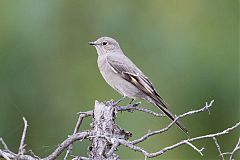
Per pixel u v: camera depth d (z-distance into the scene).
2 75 16.14
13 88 16.14
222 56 16.62
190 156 15.91
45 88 16.55
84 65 17.19
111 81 12.40
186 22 17.53
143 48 17.23
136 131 15.48
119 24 17.50
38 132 16.20
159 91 16.33
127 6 17.72
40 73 16.50
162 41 17.16
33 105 16.25
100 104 9.38
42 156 15.95
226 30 17.48
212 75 16.17
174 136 15.73
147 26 17.50
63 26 17.17
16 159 8.45
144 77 12.18
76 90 16.88
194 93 16.08
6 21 16.53
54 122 16.41
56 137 16.30
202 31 17.38
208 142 16.09
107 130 9.05
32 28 16.55
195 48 16.64
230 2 18.03
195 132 16.00
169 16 17.75
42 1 16.86
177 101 16.09
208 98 16.05
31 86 16.34
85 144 14.34
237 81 16.25
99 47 12.73
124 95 12.26
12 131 15.89
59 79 16.78
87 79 17.06
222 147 16.12
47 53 16.69
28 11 16.69
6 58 16.23
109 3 17.66
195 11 17.91
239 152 15.62
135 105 10.23
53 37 16.89
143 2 17.92
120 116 15.54
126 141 8.38
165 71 16.56
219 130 16.02
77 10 17.39
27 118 16.14
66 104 16.59
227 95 16.09
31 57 16.44
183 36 17.02
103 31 17.48
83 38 17.36
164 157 15.73
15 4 16.69
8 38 16.38
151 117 15.59
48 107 16.42
